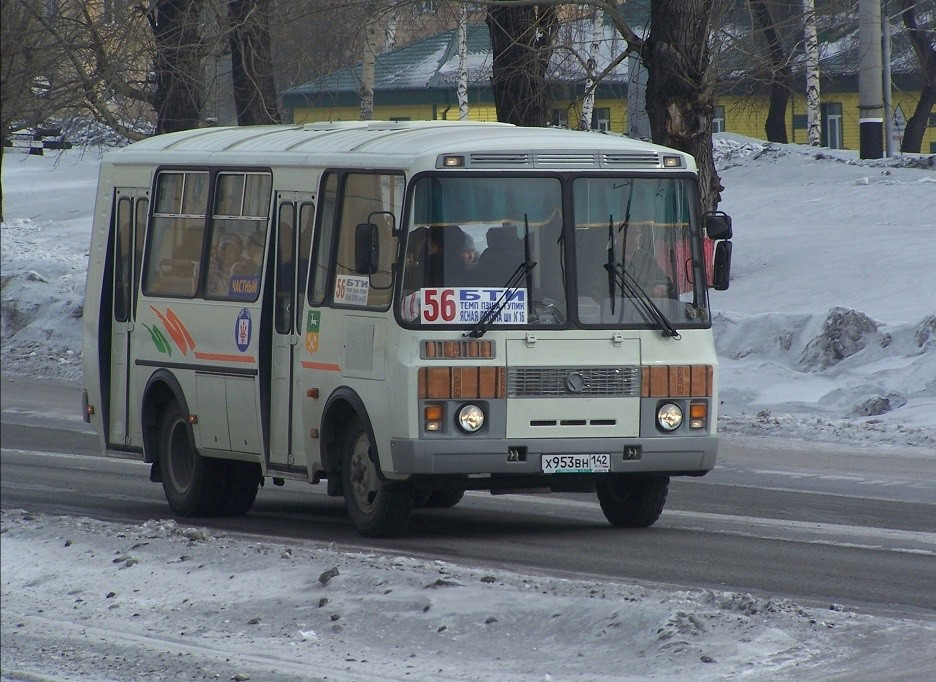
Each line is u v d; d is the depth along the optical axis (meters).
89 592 39.19
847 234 118.62
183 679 30.48
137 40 96.19
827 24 169.25
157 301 55.00
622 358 45.44
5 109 78.19
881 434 69.50
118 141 124.06
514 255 44.94
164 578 39.53
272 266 50.09
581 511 53.66
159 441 55.31
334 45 101.38
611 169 46.00
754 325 90.88
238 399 51.09
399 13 95.62
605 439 45.19
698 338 46.38
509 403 44.53
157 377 54.66
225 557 40.81
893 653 29.55
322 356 47.59
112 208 57.88
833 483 58.75
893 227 120.38
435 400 44.12
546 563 42.00
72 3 90.06
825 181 151.38
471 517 52.09
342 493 47.94
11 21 73.62
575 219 45.50
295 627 34.19
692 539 46.53
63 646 33.75
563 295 45.16
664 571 40.66
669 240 46.50
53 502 56.47
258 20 99.81
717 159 175.00
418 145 45.72
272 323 50.06
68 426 82.81
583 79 110.50
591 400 45.09
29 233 175.25
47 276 140.88
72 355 116.81
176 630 34.97
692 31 85.75
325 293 47.66
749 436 72.31
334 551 41.38
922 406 74.25
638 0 134.62
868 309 93.94
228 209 52.31
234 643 33.38
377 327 45.25
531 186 45.31
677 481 60.25
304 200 49.03
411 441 44.00
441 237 44.56
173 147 56.19
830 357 84.94
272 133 54.00
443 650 31.77
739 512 52.34
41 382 105.81
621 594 34.78
